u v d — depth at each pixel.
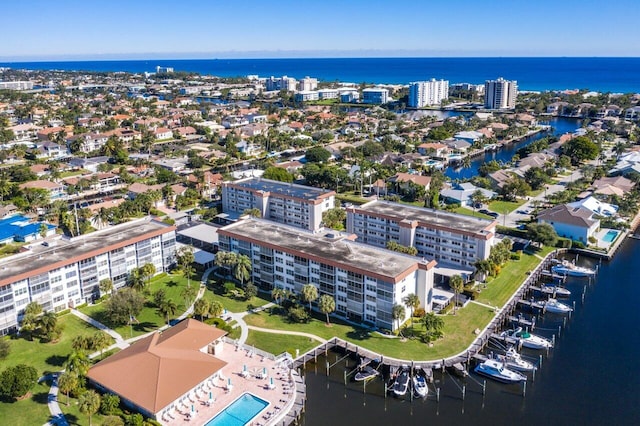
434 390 116.00
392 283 131.75
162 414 102.38
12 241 195.38
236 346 128.62
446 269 170.00
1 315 132.50
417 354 125.69
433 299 151.75
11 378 105.50
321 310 137.00
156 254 170.75
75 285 149.25
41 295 140.75
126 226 174.38
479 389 116.56
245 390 112.12
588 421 106.06
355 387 117.31
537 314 148.88
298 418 106.75
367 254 148.88
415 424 106.00
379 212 191.12
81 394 104.06
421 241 180.88
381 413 109.50
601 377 120.25
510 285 161.38
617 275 173.12
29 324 130.50
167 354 112.88
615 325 142.50
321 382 119.12
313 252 150.38
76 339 121.50
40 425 99.88
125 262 161.00
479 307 147.62
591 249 189.62
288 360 123.12
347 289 142.38
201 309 135.38
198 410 105.19
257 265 163.38
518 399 113.06
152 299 152.75
